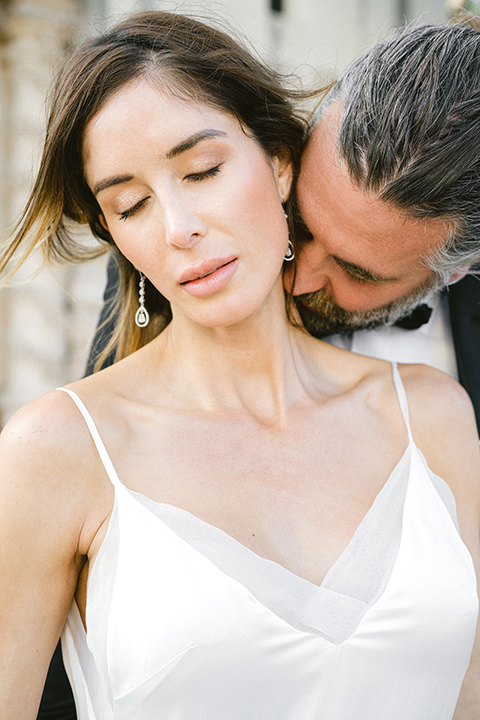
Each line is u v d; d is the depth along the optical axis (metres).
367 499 1.51
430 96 1.44
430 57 1.47
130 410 1.46
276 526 1.42
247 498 1.43
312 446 1.55
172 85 1.36
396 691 1.39
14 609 1.28
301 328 1.77
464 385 2.08
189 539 1.34
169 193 1.35
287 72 2.10
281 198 1.61
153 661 1.27
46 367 4.45
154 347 1.59
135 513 1.33
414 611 1.39
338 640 1.34
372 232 1.55
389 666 1.37
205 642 1.27
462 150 1.44
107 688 1.32
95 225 1.65
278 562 1.38
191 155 1.35
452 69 1.46
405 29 1.60
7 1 4.34
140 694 1.27
